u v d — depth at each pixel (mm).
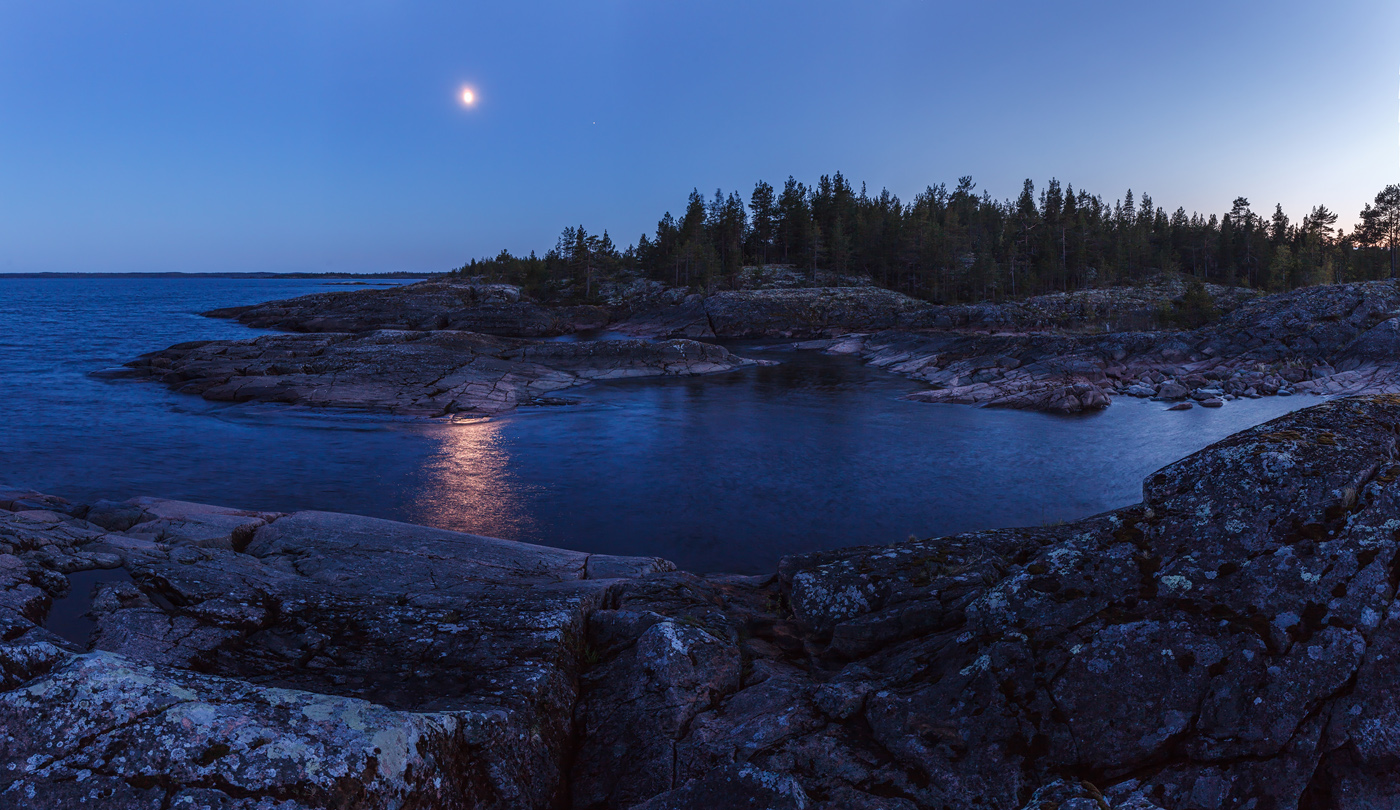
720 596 7805
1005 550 7203
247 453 24891
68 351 55625
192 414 31547
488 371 42000
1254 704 3693
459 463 24469
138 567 7062
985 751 4035
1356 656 3664
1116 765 3773
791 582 7410
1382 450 4586
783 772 4133
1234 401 39688
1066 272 124500
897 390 44406
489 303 101812
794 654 6230
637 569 9797
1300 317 51781
